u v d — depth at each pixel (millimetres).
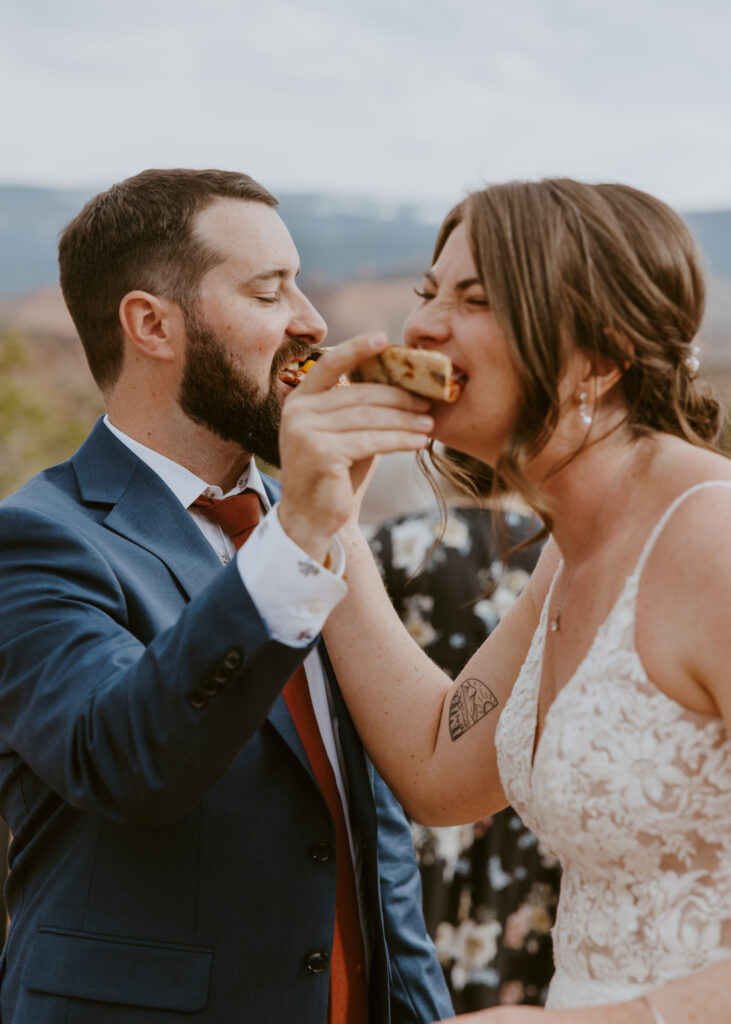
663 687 1298
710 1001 1173
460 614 3000
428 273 1470
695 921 1287
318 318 1896
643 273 1371
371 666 1802
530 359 1334
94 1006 1509
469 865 3020
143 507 1735
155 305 1799
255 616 1363
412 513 3113
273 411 1831
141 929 1537
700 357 1489
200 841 1570
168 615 1638
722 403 1541
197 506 1827
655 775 1290
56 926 1552
